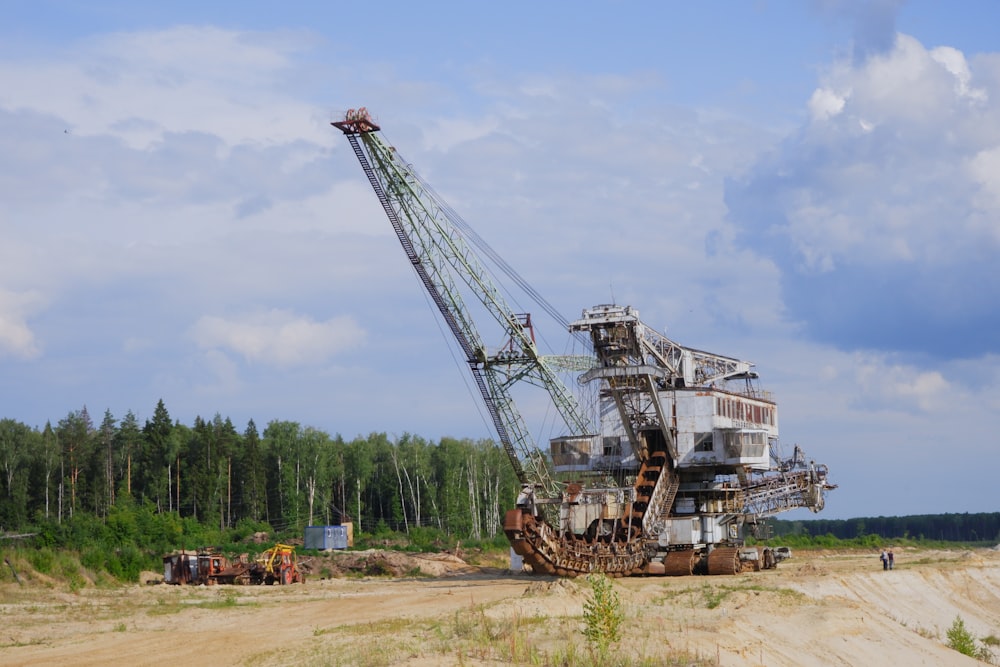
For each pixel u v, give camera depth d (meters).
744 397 90.75
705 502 85.31
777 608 48.81
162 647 44.41
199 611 59.38
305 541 118.69
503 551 119.75
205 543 124.12
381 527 157.88
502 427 99.25
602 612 35.41
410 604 58.84
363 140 88.19
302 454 160.75
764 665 37.69
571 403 99.44
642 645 36.16
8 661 41.62
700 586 61.53
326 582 85.94
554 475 100.31
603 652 33.78
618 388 79.31
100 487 155.75
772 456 94.31
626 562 73.56
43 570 79.62
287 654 40.03
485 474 166.62
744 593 53.22
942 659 46.97
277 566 85.56
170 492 160.00
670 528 79.38
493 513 163.25
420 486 167.50
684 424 84.81
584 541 73.00
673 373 88.25
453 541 126.88
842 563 93.44
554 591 51.00
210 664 39.16
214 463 163.62
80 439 164.88
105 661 40.97
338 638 43.53
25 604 65.62
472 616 45.66
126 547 96.88
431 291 92.31
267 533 135.88
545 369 97.56
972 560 94.44
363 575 93.69
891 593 73.38
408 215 90.69
